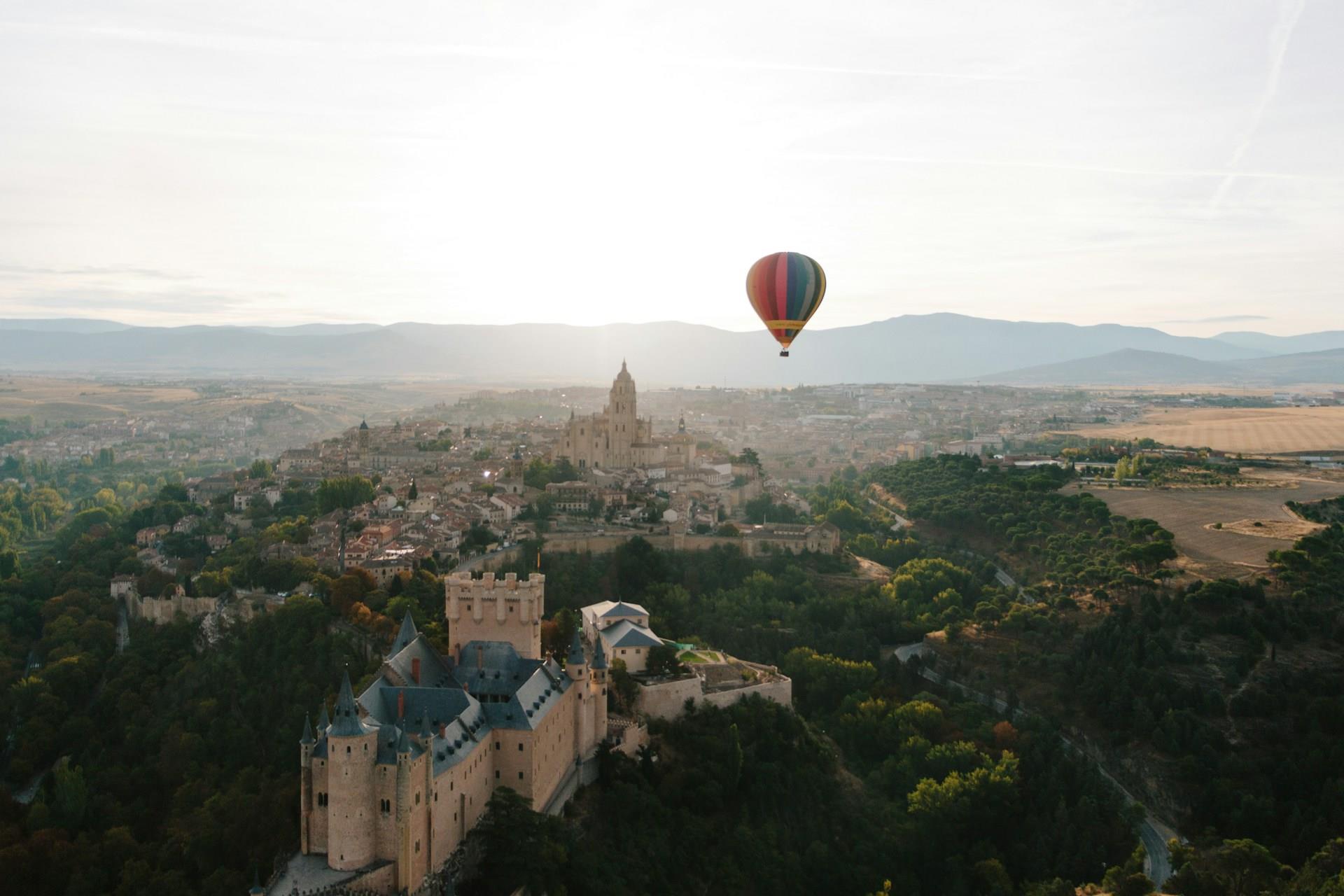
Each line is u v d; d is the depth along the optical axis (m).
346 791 189.75
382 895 188.25
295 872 191.12
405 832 189.88
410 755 191.12
